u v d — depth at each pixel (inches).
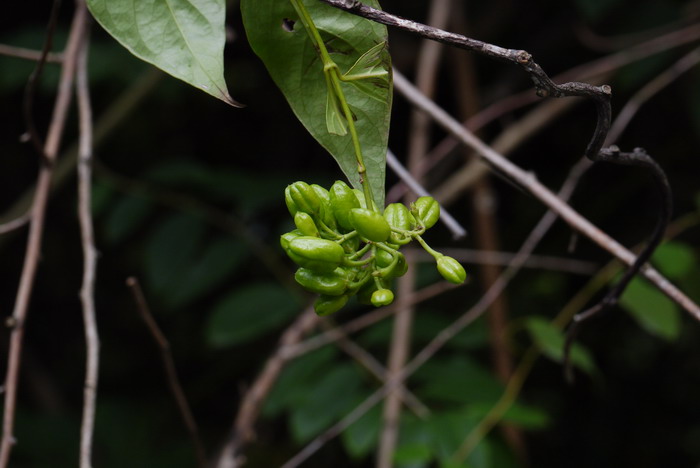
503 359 51.3
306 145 73.7
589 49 62.8
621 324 69.4
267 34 23.8
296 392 42.1
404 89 32.7
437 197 51.6
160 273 48.7
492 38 64.7
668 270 37.1
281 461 68.3
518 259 37.4
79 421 66.7
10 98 72.4
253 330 45.4
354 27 23.8
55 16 29.6
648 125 64.7
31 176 76.2
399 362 42.8
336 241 23.7
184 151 73.8
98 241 76.4
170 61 22.9
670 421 70.6
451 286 38.6
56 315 81.1
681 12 54.5
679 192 64.1
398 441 37.9
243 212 49.4
